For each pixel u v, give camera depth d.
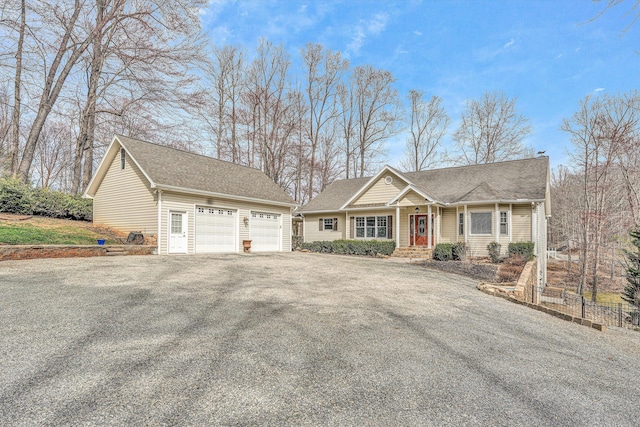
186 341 4.21
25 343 3.96
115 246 12.61
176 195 14.88
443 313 6.29
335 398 2.99
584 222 22.86
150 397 2.87
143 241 14.27
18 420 2.48
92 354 3.71
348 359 3.87
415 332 5.01
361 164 37.66
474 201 17.09
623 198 22.64
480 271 12.79
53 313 5.16
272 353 3.94
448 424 2.67
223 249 16.88
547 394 3.31
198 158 18.84
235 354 3.86
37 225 13.45
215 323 4.97
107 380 3.14
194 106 23.78
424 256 17.50
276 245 20.09
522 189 17.56
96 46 19.00
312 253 19.98
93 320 4.89
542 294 16.33
